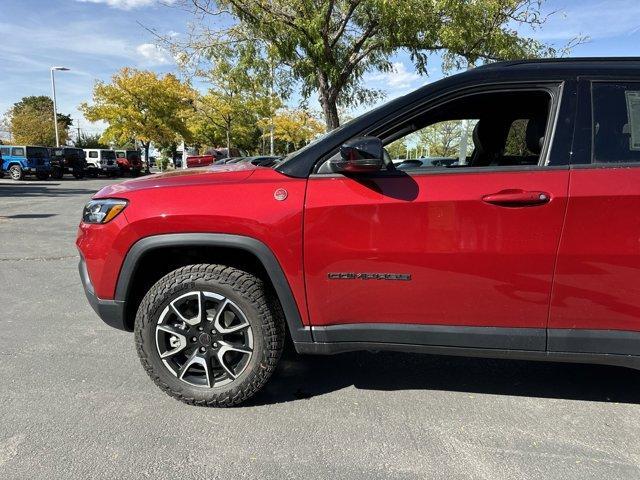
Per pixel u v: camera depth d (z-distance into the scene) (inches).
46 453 95.0
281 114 1387.8
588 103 94.8
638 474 90.3
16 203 561.9
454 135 120.3
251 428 104.5
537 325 96.8
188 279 106.1
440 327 99.8
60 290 204.8
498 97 107.9
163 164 2090.3
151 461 93.1
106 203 108.7
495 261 94.1
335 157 100.5
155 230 103.6
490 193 93.0
